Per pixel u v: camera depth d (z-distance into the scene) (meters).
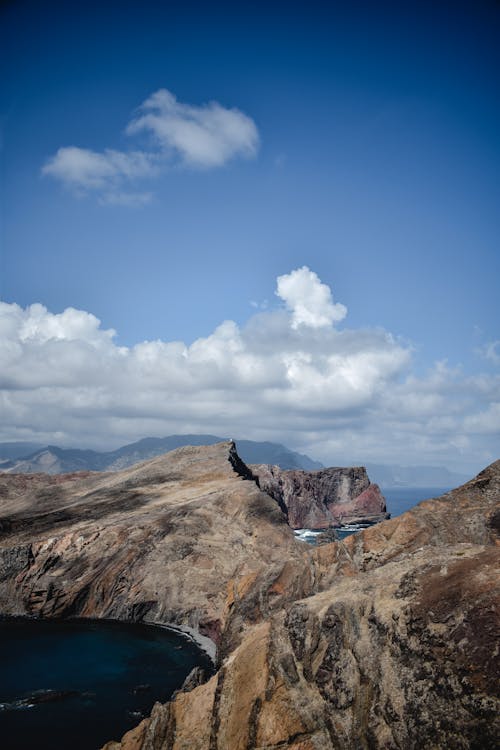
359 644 20.56
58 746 26.16
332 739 18.89
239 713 21.25
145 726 23.66
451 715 16.67
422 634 18.89
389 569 24.59
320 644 21.52
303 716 19.80
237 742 20.30
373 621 20.86
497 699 15.96
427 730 16.91
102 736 27.22
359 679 19.73
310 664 21.17
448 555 23.75
